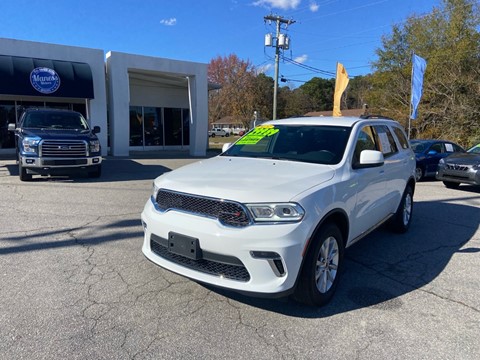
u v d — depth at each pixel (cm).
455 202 879
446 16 2762
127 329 311
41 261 448
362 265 466
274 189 327
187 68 1959
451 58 2531
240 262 312
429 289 401
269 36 3183
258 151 475
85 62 1697
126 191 884
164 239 351
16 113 1767
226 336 305
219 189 332
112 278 405
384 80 3139
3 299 353
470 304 369
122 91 1798
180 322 323
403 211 596
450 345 299
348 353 286
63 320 321
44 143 952
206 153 2214
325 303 360
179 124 2464
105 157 1739
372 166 428
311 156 428
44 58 1599
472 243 562
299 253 316
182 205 346
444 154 1311
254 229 309
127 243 517
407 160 600
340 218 388
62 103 1870
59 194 831
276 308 352
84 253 477
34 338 294
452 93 2500
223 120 8956
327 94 8062
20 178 993
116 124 1795
